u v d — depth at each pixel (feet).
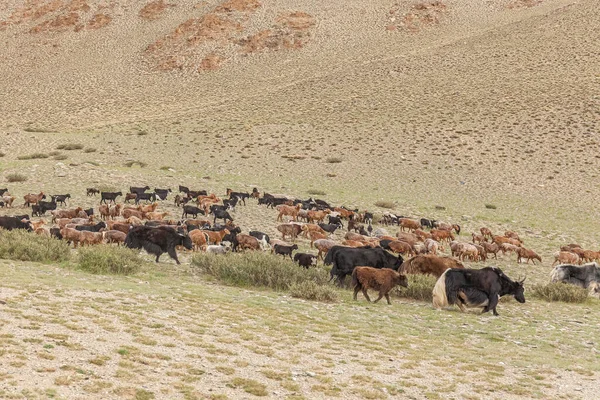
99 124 274.98
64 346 31.45
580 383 35.35
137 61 395.55
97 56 406.00
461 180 184.44
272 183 172.14
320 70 350.02
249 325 42.60
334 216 118.42
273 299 54.39
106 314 39.83
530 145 209.67
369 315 50.72
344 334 42.73
